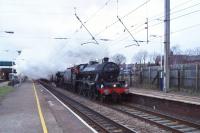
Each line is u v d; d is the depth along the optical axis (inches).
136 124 597.3
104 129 520.1
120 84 1007.0
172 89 1179.9
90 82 1140.5
